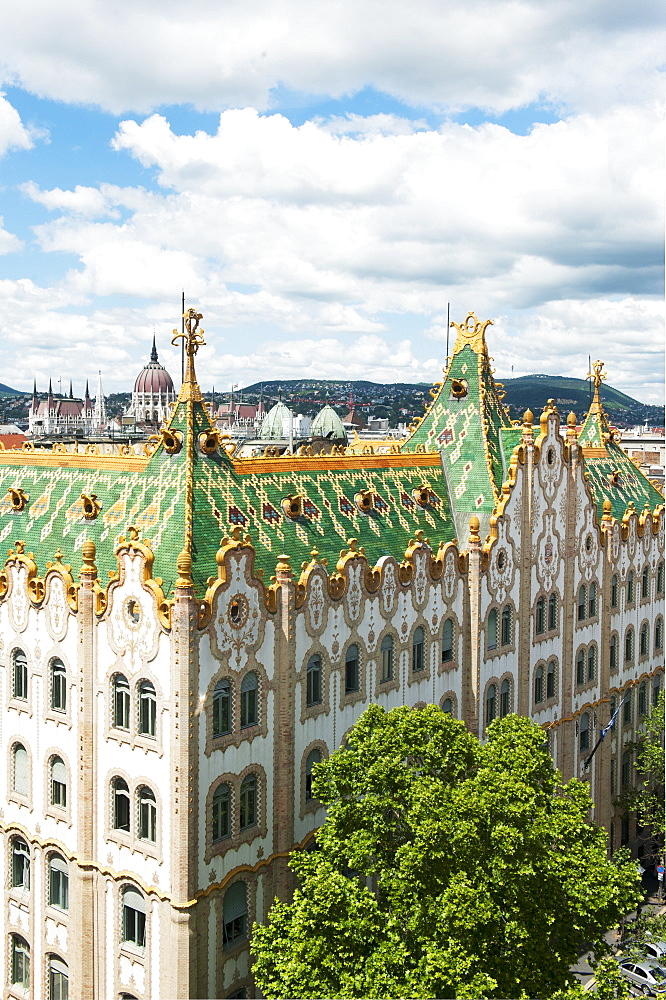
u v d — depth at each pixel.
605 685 72.44
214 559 42.66
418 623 52.56
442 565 54.09
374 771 36.75
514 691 61.28
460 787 35.34
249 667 41.56
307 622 44.53
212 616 39.16
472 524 56.31
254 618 41.69
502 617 59.66
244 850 42.03
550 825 35.09
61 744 44.59
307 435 155.62
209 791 39.72
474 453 62.69
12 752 47.94
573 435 67.06
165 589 40.84
